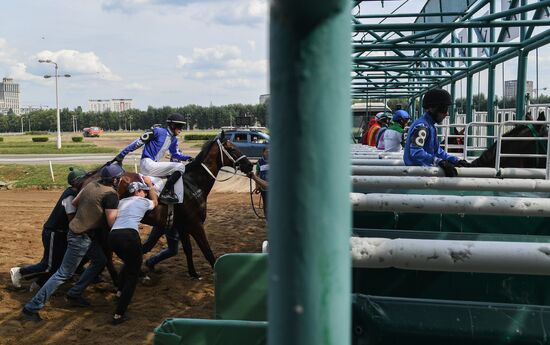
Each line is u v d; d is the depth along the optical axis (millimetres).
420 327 1560
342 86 630
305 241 624
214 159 6215
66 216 5445
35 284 5641
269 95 646
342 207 642
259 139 21156
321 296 632
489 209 2279
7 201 12828
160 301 5402
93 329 4637
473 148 7543
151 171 5871
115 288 5820
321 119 617
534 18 5922
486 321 1538
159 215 5734
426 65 10727
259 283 2049
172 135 6102
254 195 13914
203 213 6113
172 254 6371
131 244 4723
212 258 6129
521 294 2238
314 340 637
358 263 1396
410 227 3303
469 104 8867
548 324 1519
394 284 2316
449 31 6488
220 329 1643
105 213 4812
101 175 5027
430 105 4031
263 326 1615
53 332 4562
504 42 6312
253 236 8539
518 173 3820
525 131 5070
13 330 4555
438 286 2287
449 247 1363
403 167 3670
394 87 13039
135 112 136125
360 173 3680
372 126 10203
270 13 627
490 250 1348
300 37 605
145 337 4473
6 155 29422
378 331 1584
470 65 8852
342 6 620
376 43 6422
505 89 7703
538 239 2504
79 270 6098
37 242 8047
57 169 18609
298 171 620
